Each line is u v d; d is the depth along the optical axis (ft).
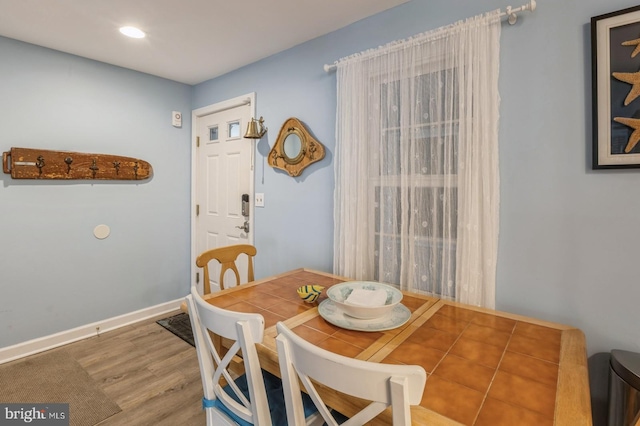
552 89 4.63
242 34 7.22
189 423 5.67
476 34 5.05
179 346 8.33
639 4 4.05
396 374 2.17
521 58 4.84
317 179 7.54
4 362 7.48
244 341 3.15
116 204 9.30
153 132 10.00
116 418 5.75
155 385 6.70
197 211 11.14
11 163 7.42
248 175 9.39
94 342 8.51
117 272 9.40
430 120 5.56
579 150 4.47
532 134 4.79
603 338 4.40
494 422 2.39
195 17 6.52
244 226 9.53
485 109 4.99
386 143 6.11
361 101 6.38
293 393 2.88
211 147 10.57
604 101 4.23
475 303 5.12
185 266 11.07
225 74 9.71
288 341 2.79
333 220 7.21
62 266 8.36
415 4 5.87
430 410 2.53
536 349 3.55
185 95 10.79
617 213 4.25
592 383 4.46
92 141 8.73
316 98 7.45
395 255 6.05
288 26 6.87
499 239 5.11
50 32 7.14
